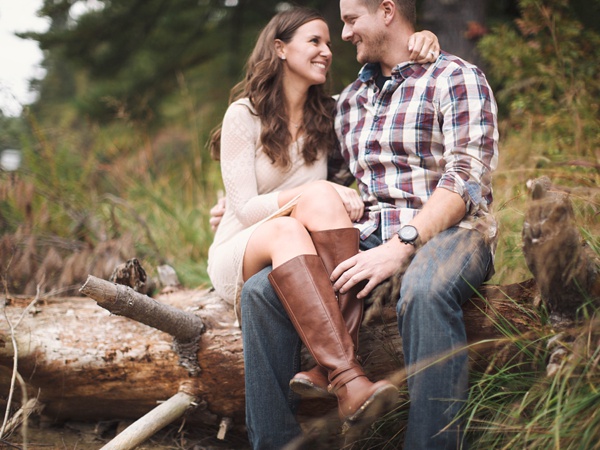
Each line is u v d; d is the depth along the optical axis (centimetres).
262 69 251
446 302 188
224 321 236
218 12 679
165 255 383
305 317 196
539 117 325
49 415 249
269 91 252
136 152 530
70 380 237
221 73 737
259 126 253
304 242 207
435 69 228
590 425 162
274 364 208
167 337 235
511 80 360
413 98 227
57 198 386
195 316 232
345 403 184
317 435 225
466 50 437
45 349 235
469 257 202
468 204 211
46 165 436
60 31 636
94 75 698
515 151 314
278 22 253
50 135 475
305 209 219
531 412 186
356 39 242
